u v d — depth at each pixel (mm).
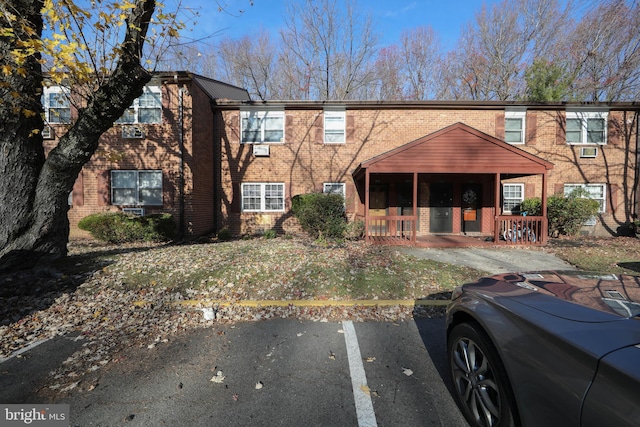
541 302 1979
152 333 3693
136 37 4844
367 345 3402
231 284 5121
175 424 2199
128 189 10867
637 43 15047
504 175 11344
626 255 7789
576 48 17781
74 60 4750
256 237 11562
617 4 15641
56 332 3686
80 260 5910
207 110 11930
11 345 3375
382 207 12203
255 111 12406
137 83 5070
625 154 12000
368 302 4594
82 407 2387
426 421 2236
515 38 22516
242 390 2596
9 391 2594
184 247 7977
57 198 5457
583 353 1442
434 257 7555
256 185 12391
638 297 1990
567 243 9672
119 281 5102
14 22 4535
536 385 1634
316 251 7391
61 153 5180
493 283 2553
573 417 1407
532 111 12031
